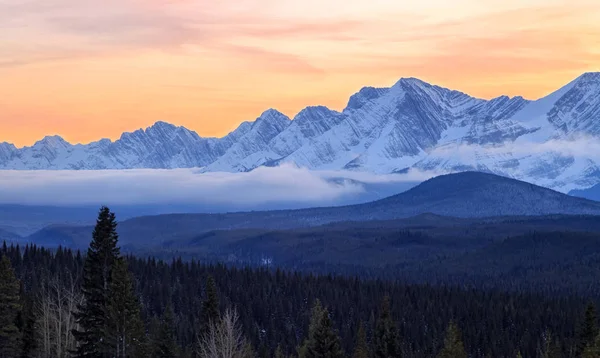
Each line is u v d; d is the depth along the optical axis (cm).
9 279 13600
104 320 12006
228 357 13488
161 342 14700
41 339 15012
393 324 14800
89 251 12162
